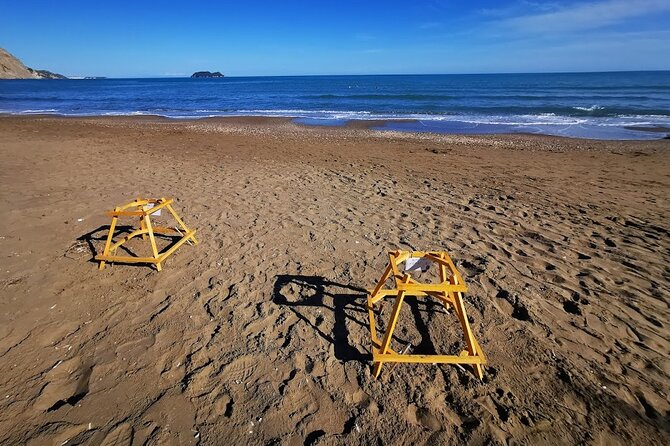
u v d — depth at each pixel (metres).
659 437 2.28
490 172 9.14
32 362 2.82
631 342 3.09
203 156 10.88
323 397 2.56
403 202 6.70
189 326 3.25
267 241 4.99
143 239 5.02
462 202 6.71
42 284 3.85
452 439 2.26
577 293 3.77
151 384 2.64
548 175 8.83
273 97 43.22
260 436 2.28
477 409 2.46
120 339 3.08
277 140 14.62
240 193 7.14
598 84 54.88
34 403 2.47
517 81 70.81
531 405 2.50
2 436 2.25
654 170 9.36
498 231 5.36
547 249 4.78
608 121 20.66
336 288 3.88
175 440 2.25
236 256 4.55
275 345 3.04
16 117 22.75
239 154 11.34
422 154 11.66
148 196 6.84
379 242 4.99
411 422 2.37
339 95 42.41
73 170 8.66
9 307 3.46
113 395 2.55
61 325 3.23
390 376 2.74
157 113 27.77
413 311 3.51
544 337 3.13
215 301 3.62
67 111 28.55
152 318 3.35
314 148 12.70
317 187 7.66
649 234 5.24
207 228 5.41
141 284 3.90
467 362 2.66
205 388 2.61
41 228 5.25
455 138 15.58
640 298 3.69
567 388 2.63
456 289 2.63
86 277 4.01
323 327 3.28
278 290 3.82
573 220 5.81
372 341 2.93
